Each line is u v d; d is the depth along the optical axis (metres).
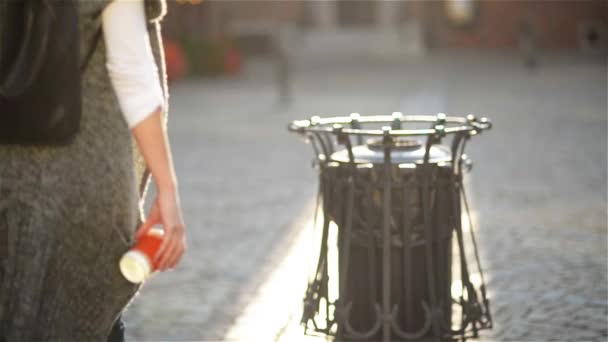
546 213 20.33
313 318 10.01
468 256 16.27
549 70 71.94
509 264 15.73
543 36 98.19
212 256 16.62
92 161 5.42
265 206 21.62
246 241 17.88
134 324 12.62
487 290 14.09
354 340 9.62
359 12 101.56
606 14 96.62
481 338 11.77
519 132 35.56
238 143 33.88
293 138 34.97
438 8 100.12
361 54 94.12
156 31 5.77
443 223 9.47
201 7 83.31
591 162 27.77
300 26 99.81
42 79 5.15
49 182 5.40
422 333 9.39
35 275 5.46
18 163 5.40
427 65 80.88
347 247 9.44
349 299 9.83
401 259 9.51
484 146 31.75
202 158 30.20
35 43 5.14
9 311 5.49
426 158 9.30
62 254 5.49
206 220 20.02
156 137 5.41
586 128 36.38
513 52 95.81
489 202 21.73
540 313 12.91
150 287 14.55
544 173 25.97
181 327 12.49
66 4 5.21
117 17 5.34
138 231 5.61
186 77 70.44
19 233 5.43
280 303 13.61
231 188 24.30
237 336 12.14
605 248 16.94
